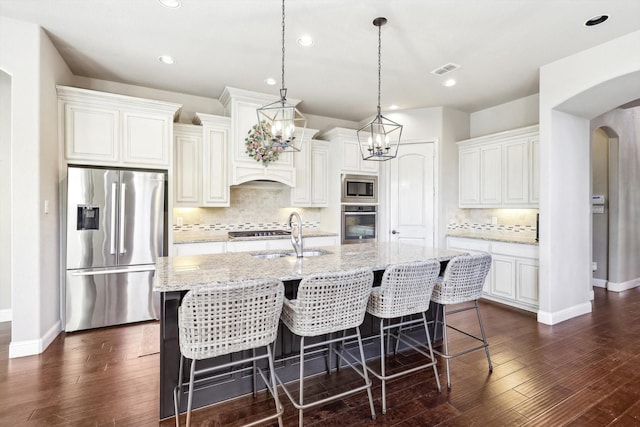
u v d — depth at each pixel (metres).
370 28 2.71
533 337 3.04
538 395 2.11
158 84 3.92
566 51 3.10
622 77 2.82
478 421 1.86
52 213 2.95
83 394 2.09
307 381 2.29
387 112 5.02
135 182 3.35
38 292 2.67
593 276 5.04
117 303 3.29
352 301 1.87
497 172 4.34
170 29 2.73
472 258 2.29
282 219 4.96
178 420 1.76
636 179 5.05
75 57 3.22
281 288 1.67
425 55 3.19
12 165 2.59
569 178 3.52
